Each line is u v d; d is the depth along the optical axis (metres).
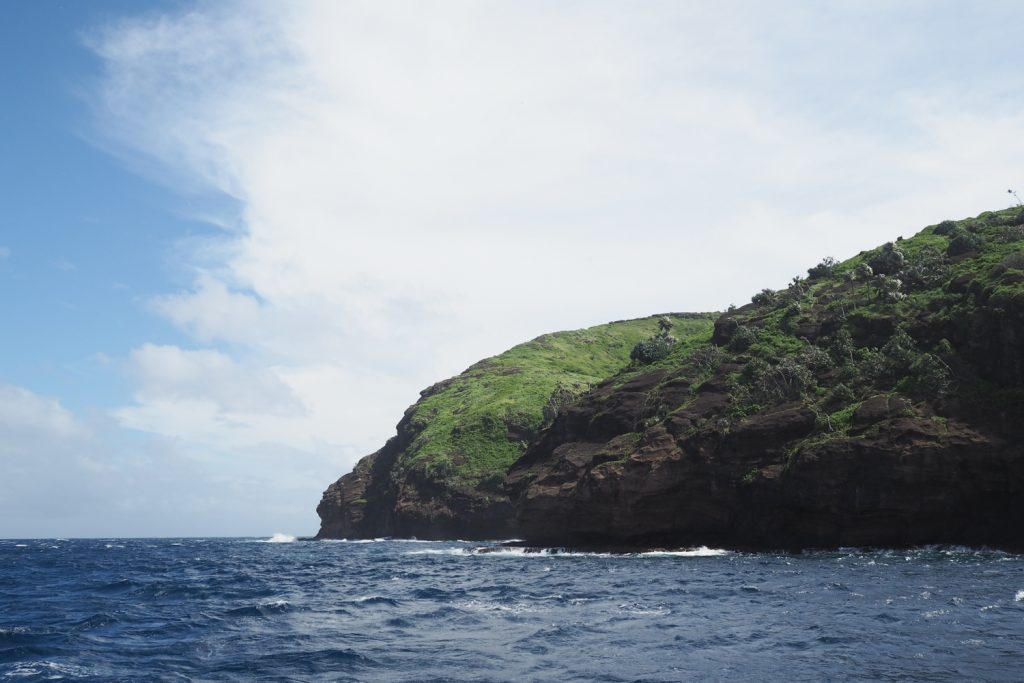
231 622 30.00
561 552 80.38
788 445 71.19
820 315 89.81
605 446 86.56
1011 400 63.25
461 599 35.84
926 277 84.44
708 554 69.12
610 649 21.95
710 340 101.31
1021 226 86.25
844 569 45.16
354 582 49.09
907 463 61.84
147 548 149.50
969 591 31.33
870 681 16.81
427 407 188.50
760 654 20.27
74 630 28.25
